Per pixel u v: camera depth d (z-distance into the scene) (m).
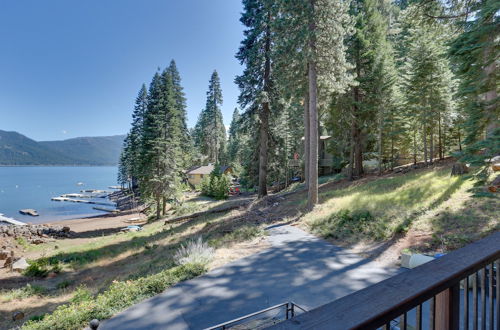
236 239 11.33
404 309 1.24
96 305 6.38
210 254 9.20
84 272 13.18
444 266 1.53
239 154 56.31
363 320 1.10
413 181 14.74
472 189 8.66
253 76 20.05
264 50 20.22
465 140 8.73
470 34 8.43
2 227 28.41
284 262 8.07
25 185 102.38
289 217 14.29
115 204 54.81
